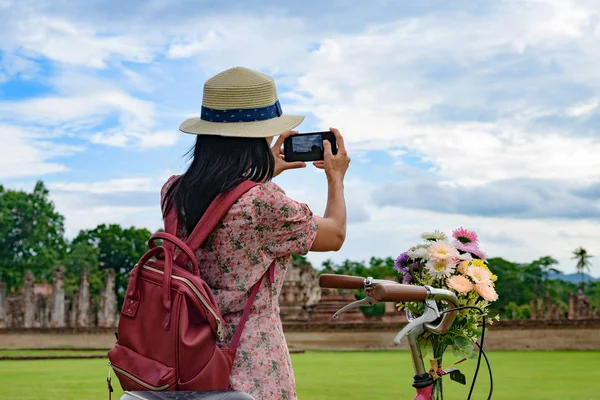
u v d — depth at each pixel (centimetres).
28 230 9319
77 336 4912
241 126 407
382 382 1864
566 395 1523
